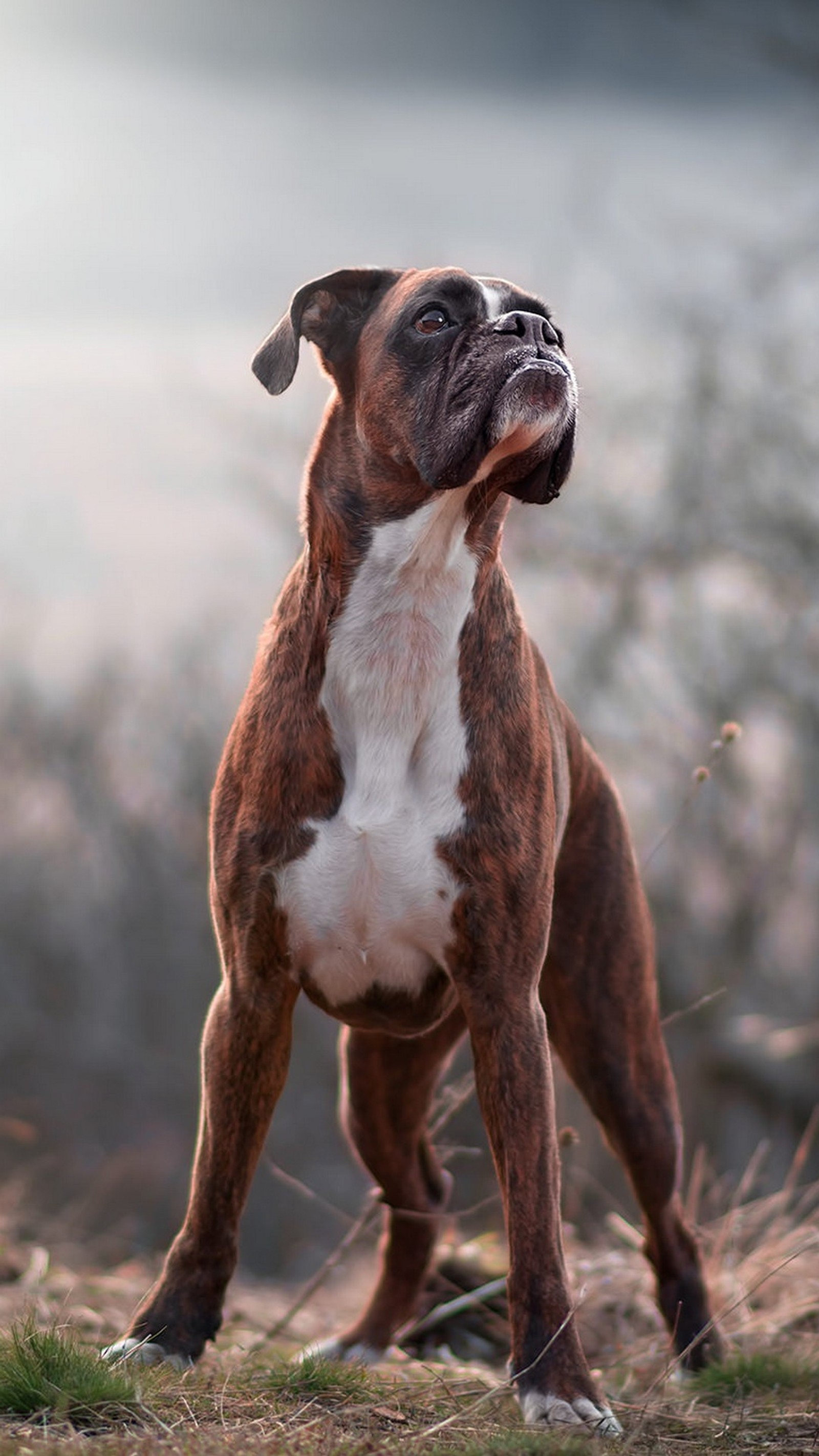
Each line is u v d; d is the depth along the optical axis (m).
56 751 26.31
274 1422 6.06
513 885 6.79
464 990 6.82
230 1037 6.97
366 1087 8.34
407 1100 8.38
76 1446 5.45
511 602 7.17
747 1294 7.91
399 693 6.83
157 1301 6.89
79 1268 12.78
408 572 6.84
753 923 22.12
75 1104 24.86
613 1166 18.62
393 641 6.83
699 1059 20.59
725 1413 6.72
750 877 22.16
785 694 22.19
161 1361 6.64
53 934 26.28
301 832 6.84
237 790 7.00
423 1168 8.80
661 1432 6.36
